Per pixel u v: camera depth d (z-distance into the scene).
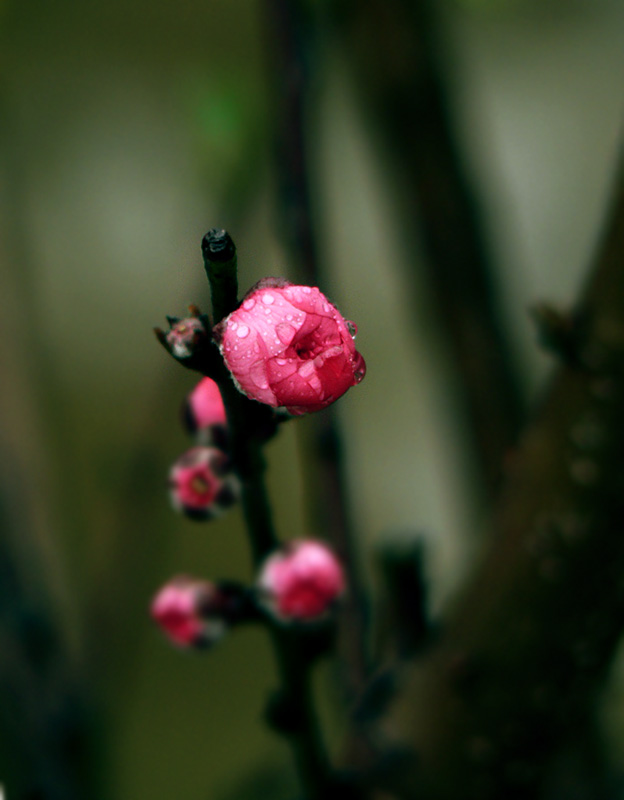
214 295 0.32
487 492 0.40
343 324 0.32
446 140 0.40
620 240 0.35
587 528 0.36
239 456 0.33
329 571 0.35
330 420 0.37
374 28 0.39
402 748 0.36
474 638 0.36
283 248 0.37
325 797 0.36
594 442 0.35
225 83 0.39
